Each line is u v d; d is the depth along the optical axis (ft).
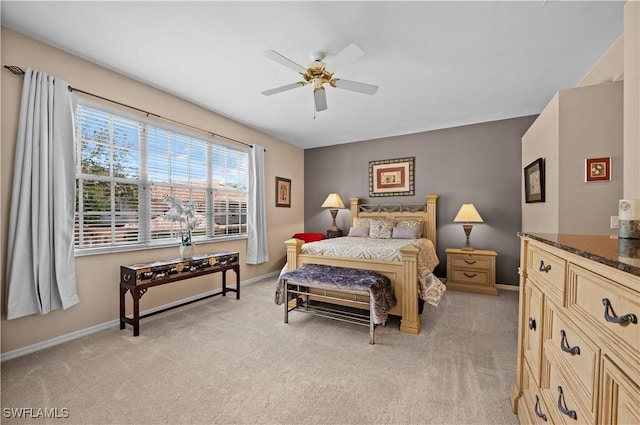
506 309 10.21
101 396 5.34
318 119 13.20
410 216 15.02
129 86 9.11
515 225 13.00
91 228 8.36
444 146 14.57
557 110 7.67
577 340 2.75
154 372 6.16
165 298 10.30
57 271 7.27
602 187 7.16
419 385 5.69
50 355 6.88
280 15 6.20
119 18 6.32
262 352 7.09
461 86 9.69
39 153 7.04
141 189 9.62
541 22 6.35
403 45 7.30
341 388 5.60
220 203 12.71
